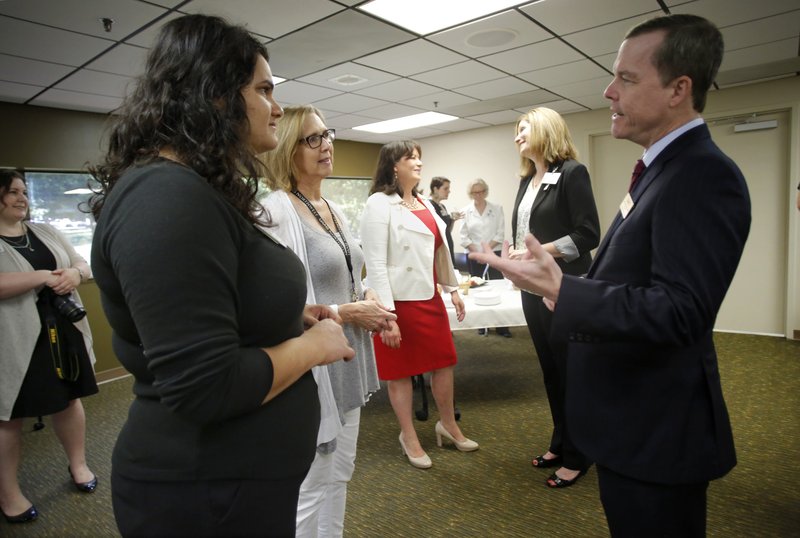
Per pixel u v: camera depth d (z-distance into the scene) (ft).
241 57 2.12
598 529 5.75
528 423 8.90
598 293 2.51
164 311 1.69
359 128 18.97
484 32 9.10
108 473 7.94
